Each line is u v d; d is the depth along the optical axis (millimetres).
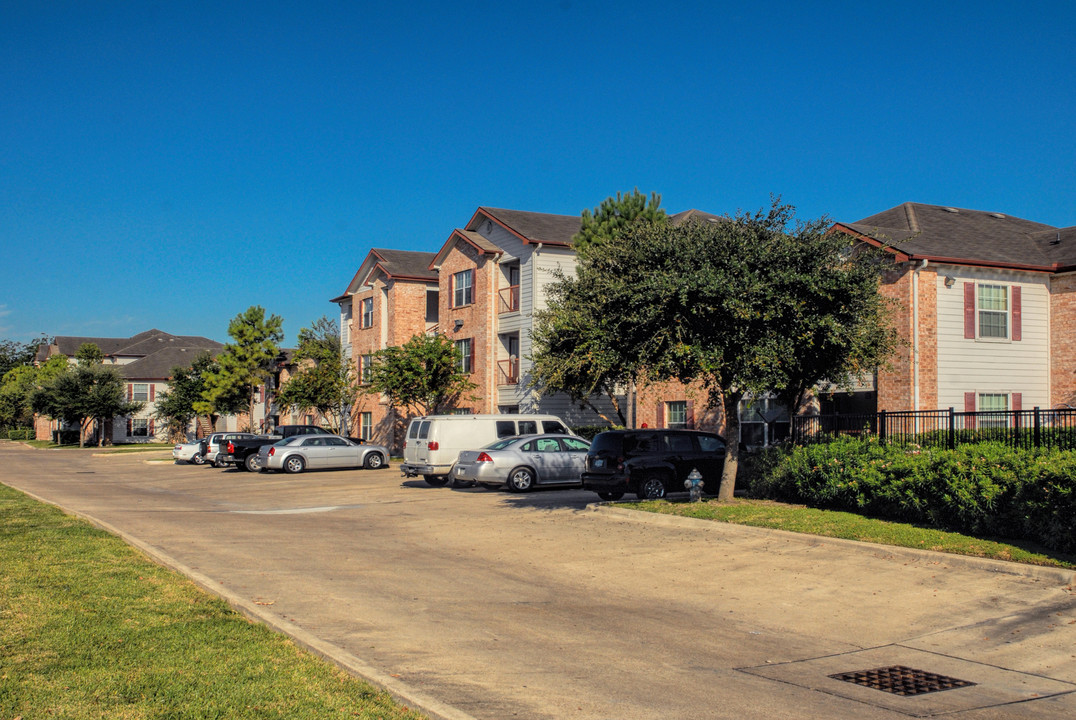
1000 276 24344
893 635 7887
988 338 24109
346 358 46438
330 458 31891
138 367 72812
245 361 53969
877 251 15820
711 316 14742
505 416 25109
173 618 7824
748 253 14750
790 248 14648
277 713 5352
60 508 17531
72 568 10188
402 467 25531
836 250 15164
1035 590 9062
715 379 16281
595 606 9188
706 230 15477
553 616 8664
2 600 8359
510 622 8359
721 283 14148
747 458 18203
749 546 12305
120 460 45500
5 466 40062
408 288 42562
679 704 5887
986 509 11547
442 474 24297
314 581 10258
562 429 25812
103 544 12250
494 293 35031
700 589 10000
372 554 12547
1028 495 10938
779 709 5801
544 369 25250
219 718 5246
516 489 22016
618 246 15945
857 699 6039
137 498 22484
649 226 16391
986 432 16094
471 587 10133
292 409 54594
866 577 10094
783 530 12828
